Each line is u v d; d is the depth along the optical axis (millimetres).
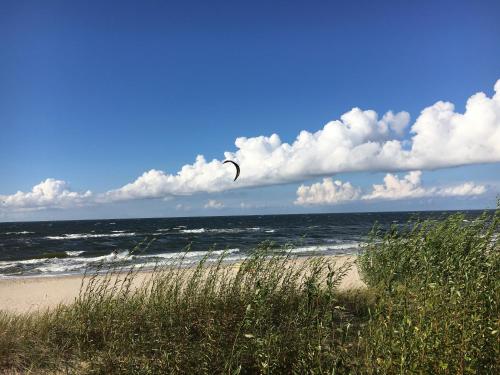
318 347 4004
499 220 6477
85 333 5562
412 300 4688
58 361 5152
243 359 4664
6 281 17922
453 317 3859
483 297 3996
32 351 5234
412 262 6289
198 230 68938
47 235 62000
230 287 6125
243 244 38875
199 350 4797
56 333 5684
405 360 3453
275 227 76125
